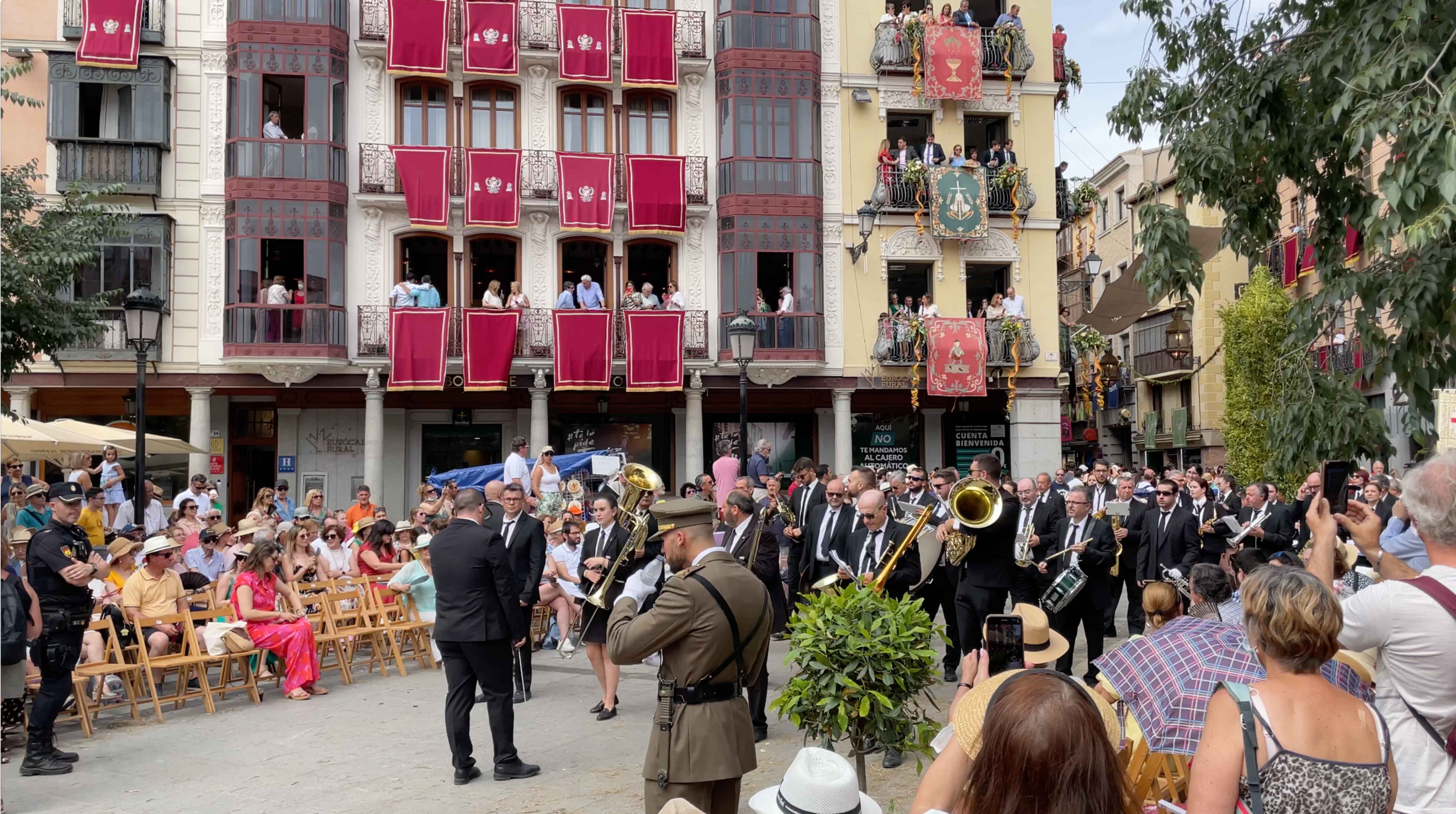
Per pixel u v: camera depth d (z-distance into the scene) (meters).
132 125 23.02
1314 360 6.99
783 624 9.22
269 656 11.34
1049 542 10.60
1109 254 40.56
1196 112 7.78
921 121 27.12
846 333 25.70
